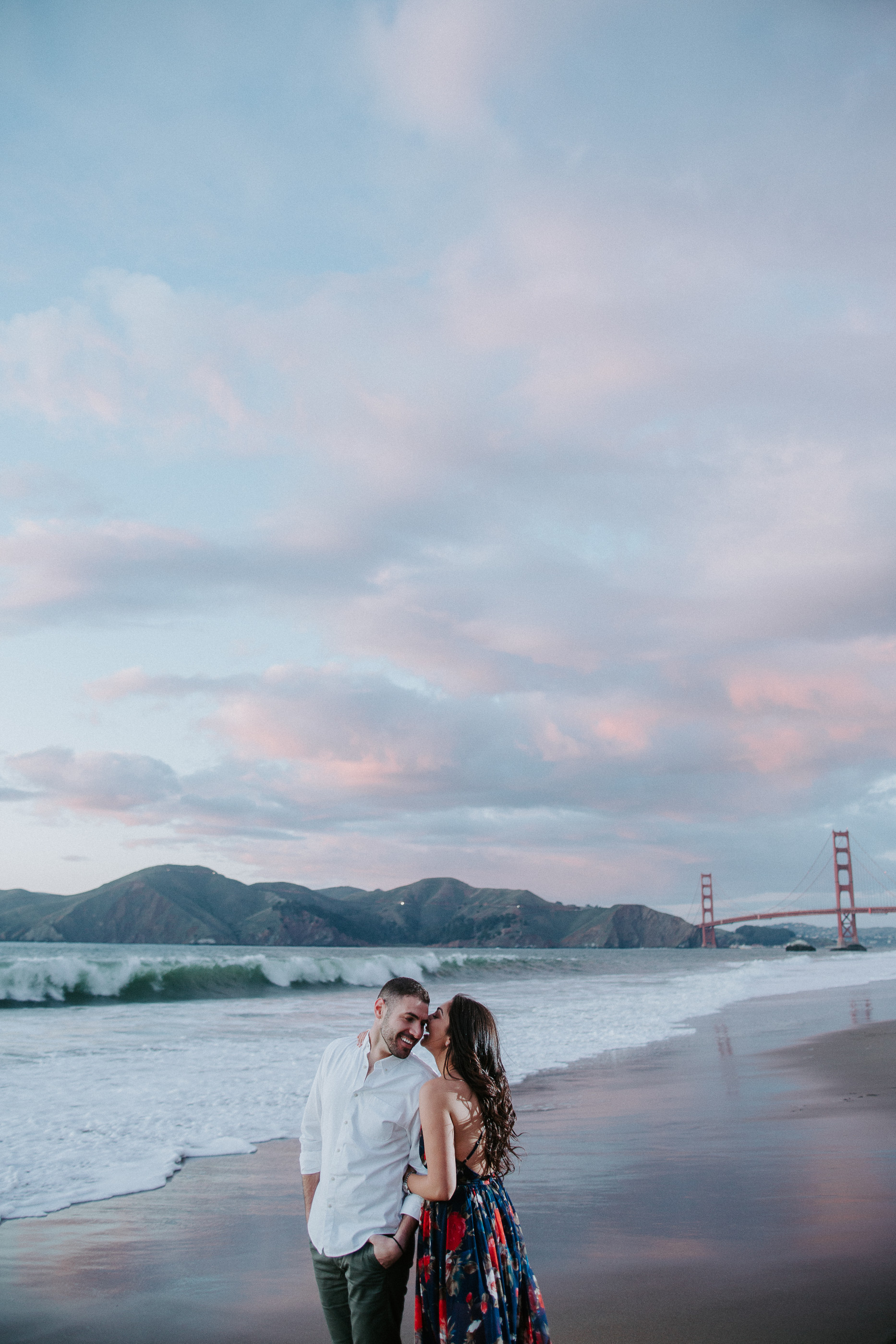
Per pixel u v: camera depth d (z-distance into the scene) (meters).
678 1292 3.50
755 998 19.98
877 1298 3.43
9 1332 3.32
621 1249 4.01
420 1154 2.66
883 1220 4.40
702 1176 5.28
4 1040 11.62
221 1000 19.00
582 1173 5.37
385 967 26.80
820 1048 11.34
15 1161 5.79
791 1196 4.83
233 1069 9.30
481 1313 2.37
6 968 17.36
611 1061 10.30
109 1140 6.36
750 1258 3.88
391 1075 2.62
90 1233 4.48
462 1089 2.56
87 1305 3.59
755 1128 6.64
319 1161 2.72
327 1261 2.58
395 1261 2.47
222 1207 4.91
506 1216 2.55
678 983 26.41
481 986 25.16
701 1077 9.11
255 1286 3.80
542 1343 2.48
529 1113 7.22
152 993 19.12
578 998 19.97
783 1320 3.23
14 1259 4.11
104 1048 10.96
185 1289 3.76
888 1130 6.52
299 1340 3.26
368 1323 2.47
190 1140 6.41
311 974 23.75
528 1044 11.81
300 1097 7.91
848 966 40.44
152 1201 5.02
